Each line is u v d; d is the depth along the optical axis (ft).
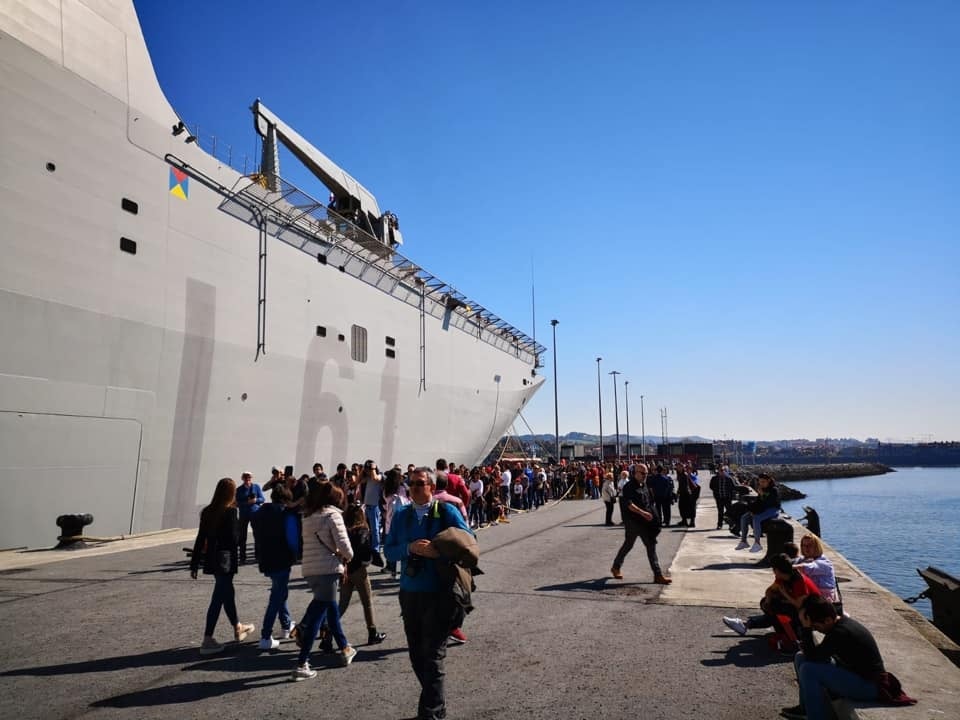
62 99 43.11
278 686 15.94
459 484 30.19
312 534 17.13
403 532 14.49
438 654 13.15
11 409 38.65
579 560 36.19
